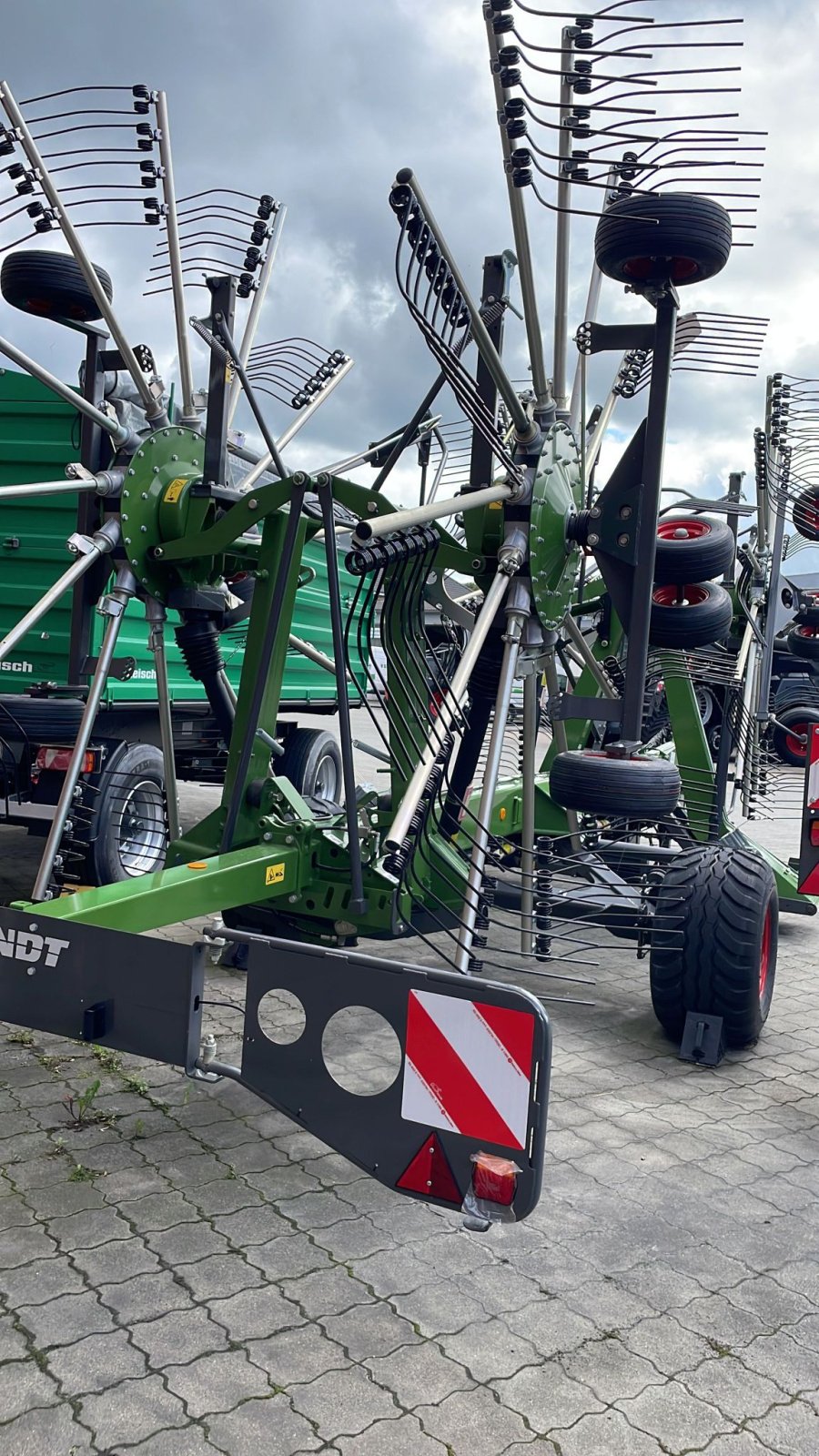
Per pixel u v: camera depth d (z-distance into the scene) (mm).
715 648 5953
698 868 4125
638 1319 2402
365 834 3793
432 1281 2502
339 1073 3697
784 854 8844
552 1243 2711
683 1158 3240
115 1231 2615
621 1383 2174
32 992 2693
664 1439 2023
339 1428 1994
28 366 3633
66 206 3695
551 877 4176
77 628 4188
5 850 6875
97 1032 2584
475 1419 2043
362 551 3119
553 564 3711
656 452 3441
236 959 4750
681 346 4242
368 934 4008
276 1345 2219
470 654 3324
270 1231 2670
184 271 4445
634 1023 4488
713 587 4215
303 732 8141
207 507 3934
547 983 4949
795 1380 2217
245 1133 3205
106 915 2957
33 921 2686
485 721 4023
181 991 2471
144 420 5324
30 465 5992
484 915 3545
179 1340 2217
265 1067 2418
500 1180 2078
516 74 2992
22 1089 3406
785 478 5789
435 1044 2193
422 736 3889
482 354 3234
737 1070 4020
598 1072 3914
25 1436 1925
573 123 3141
